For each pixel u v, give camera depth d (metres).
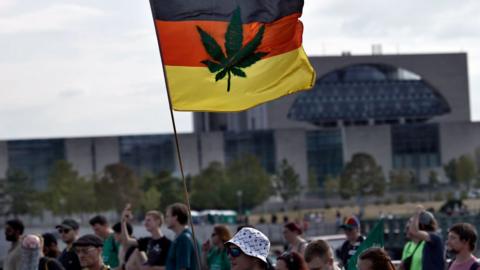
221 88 16.83
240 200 133.00
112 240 24.17
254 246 12.54
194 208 136.75
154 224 21.00
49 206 134.12
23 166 141.12
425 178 167.00
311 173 155.62
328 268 15.80
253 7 16.91
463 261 17.09
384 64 198.50
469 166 162.88
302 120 191.50
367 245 20.50
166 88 16.69
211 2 16.84
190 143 150.12
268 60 17.00
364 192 147.12
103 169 140.38
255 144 154.75
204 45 16.77
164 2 16.69
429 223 20.55
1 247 29.81
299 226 21.61
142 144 147.25
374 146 163.38
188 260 19.78
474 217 57.25
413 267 20.58
